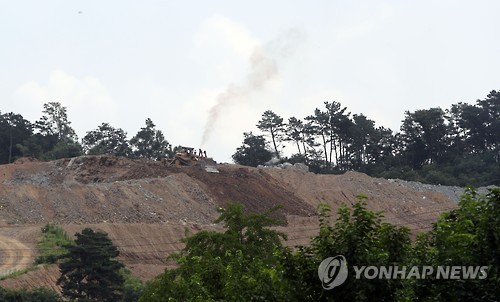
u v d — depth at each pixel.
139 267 83.31
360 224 22.59
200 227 103.12
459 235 22.52
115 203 106.25
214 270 30.45
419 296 22.30
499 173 158.88
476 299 21.73
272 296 23.47
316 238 23.02
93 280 69.88
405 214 126.69
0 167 120.75
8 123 164.75
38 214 100.75
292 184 135.25
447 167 166.88
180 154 136.50
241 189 125.06
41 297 65.50
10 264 78.25
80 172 121.19
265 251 43.41
